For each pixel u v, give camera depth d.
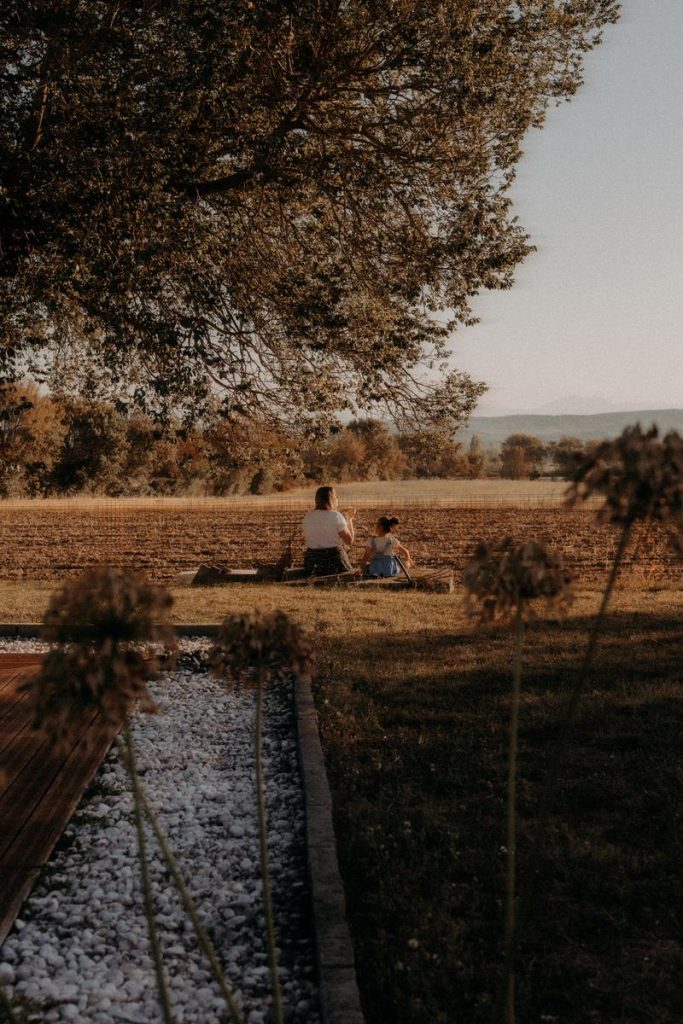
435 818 4.48
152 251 8.41
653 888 3.80
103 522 36.09
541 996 3.11
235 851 4.29
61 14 8.25
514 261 10.16
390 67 9.08
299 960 3.36
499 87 9.42
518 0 9.59
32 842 4.16
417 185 10.10
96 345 10.73
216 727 6.31
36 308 9.88
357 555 21.95
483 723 6.09
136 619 1.95
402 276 10.44
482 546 2.31
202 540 27.80
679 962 3.29
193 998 3.09
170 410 10.13
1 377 9.83
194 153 8.77
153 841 4.38
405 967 3.21
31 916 3.64
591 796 4.79
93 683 1.87
